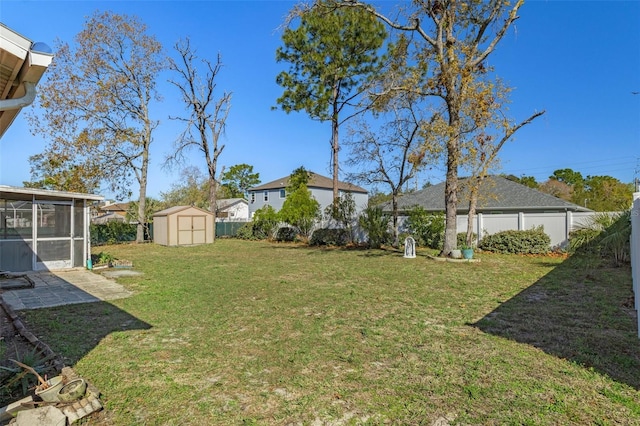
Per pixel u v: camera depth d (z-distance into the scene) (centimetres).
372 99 1352
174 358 393
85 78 1950
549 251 1362
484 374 341
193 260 1335
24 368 325
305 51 1877
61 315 573
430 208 1958
